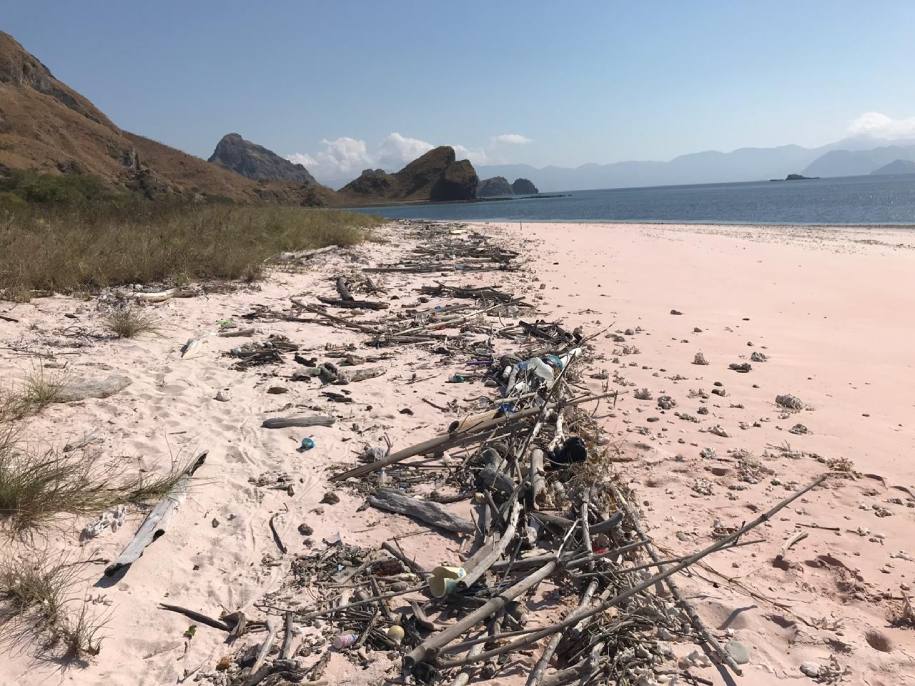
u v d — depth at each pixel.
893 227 33.38
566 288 13.70
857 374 7.77
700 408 6.49
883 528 4.30
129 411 5.70
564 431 5.69
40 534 3.74
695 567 3.87
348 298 11.34
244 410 6.05
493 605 3.26
